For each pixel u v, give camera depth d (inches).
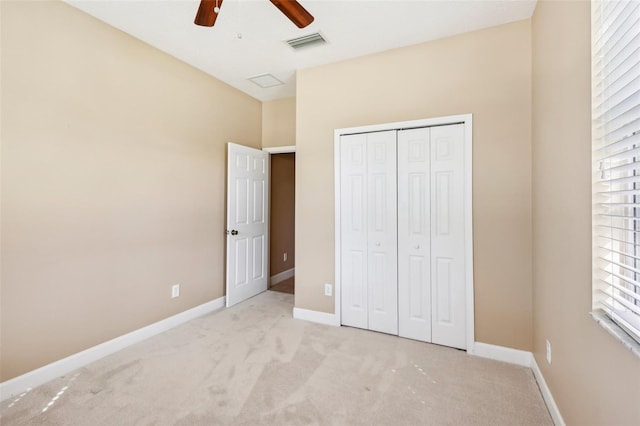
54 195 83.4
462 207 98.7
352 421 66.3
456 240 99.4
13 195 75.9
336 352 96.7
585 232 51.3
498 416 67.9
